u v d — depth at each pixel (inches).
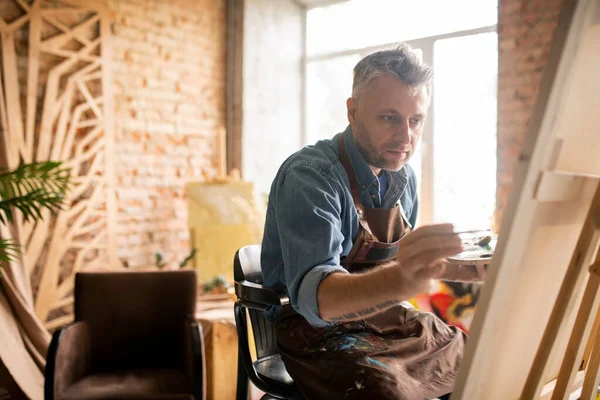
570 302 32.9
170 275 98.0
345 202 48.8
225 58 195.8
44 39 148.6
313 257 41.1
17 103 140.4
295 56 206.1
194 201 167.9
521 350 34.4
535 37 136.7
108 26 161.5
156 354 96.2
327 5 200.7
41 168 98.6
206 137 190.5
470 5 162.4
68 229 151.8
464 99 163.3
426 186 171.3
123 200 167.0
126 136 167.6
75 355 86.9
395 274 33.4
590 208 32.3
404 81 47.8
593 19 27.0
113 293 96.4
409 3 176.9
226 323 107.6
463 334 53.4
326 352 45.3
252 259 59.0
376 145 49.4
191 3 184.2
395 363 44.0
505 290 28.6
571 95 28.0
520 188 27.4
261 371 53.3
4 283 115.3
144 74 172.2
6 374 109.1
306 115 207.9
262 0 194.7
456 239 30.7
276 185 50.5
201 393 84.3
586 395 40.8
